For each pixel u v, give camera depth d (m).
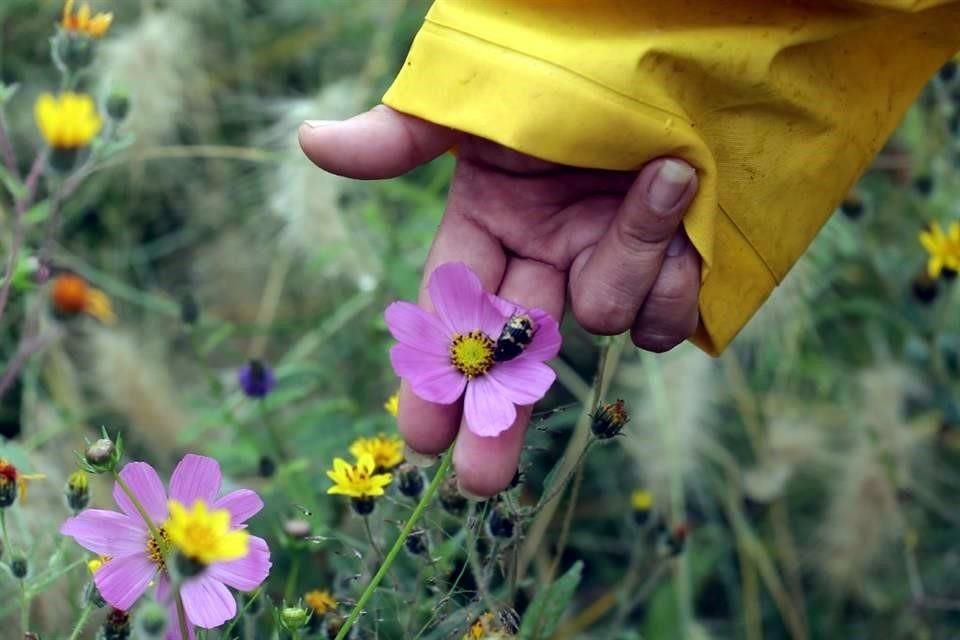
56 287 0.83
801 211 0.70
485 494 0.64
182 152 1.02
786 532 1.00
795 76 0.67
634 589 0.97
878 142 0.71
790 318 1.01
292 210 0.97
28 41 1.24
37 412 0.96
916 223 1.08
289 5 1.32
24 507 0.81
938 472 1.04
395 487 0.73
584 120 0.64
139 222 1.19
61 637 0.75
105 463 0.64
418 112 0.66
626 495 1.02
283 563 0.86
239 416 0.97
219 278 1.12
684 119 0.65
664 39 0.65
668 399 0.95
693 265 0.66
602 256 0.65
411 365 0.64
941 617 0.97
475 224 0.69
